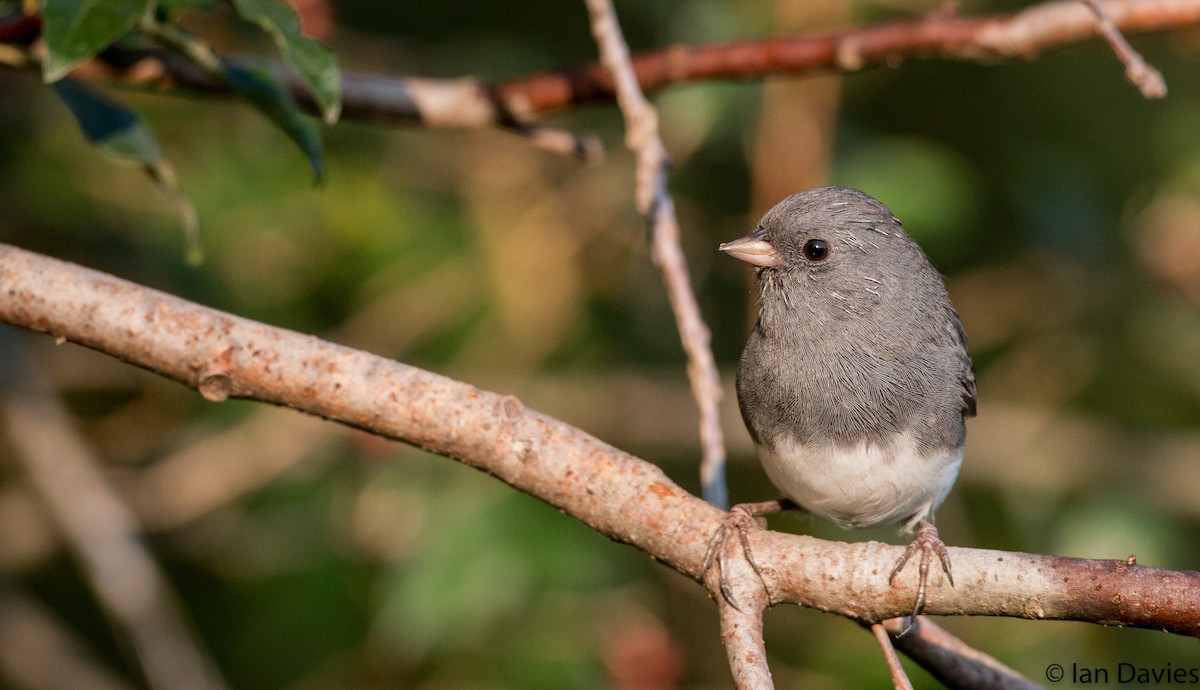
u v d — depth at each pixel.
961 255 12.07
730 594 5.19
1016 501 11.38
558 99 7.98
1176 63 12.21
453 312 11.20
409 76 12.01
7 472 11.51
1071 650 9.66
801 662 10.40
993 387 12.16
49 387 10.34
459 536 9.44
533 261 11.20
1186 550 11.05
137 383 11.40
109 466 11.55
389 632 9.89
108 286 5.38
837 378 6.51
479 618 9.35
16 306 5.33
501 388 11.15
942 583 4.94
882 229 6.75
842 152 10.98
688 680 10.84
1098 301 11.87
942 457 6.51
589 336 11.31
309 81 5.35
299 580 10.36
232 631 11.00
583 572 9.43
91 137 6.25
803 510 7.01
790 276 6.71
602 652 9.65
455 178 11.54
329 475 10.66
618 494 5.38
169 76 6.99
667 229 6.68
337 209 10.95
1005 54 7.78
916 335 6.58
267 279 11.05
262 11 5.38
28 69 6.04
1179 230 11.29
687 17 10.88
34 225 10.85
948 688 6.21
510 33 12.48
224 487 10.83
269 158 10.95
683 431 11.52
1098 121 12.30
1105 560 4.77
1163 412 11.93
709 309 12.04
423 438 5.40
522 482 5.44
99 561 9.75
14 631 10.32
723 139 11.51
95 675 10.38
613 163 11.71
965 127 12.16
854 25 11.64
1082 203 11.63
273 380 5.34
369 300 11.23
